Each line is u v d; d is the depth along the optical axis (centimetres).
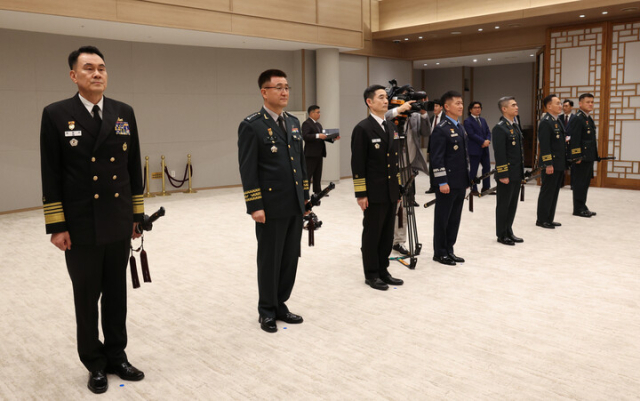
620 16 1045
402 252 576
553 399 279
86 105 287
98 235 286
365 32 1331
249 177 365
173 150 1131
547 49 1155
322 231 712
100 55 283
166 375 313
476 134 951
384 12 1346
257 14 1028
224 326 389
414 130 585
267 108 377
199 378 309
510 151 603
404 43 1428
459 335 364
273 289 382
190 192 1128
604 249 594
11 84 905
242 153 368
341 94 1330
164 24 896
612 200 931
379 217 457
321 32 1158
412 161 588
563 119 997
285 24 1081
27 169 931
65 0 787
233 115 1212
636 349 340
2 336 375
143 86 1081
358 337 364
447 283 480
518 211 832
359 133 446
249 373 314
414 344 351
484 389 290
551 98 681
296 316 393
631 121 1063
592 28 1094
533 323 384
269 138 369
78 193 285
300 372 314
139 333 377
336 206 916
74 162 282
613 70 1077
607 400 278
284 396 286
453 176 526
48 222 280
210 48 1166
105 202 288
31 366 329
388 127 452
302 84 1259
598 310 409
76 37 980
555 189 698
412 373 310
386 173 450
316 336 367
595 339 355
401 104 515
